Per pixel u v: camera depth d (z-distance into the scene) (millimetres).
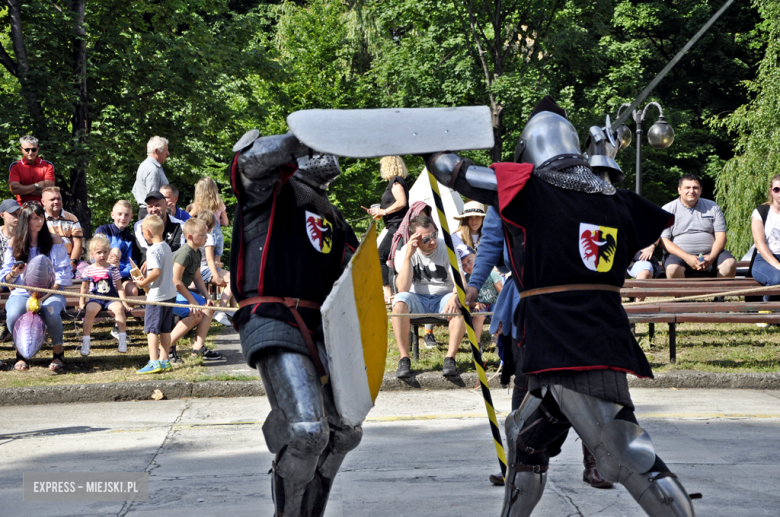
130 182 20172
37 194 10695
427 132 2553
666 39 27969
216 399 6117
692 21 26266
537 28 23094
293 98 22625
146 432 4965
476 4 22812
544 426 2723
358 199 22547
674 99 27672
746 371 6453
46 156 14906
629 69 24281
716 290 7445
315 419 2496
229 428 5062
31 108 15141
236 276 2732
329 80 23078
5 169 15125
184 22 18688
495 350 7457
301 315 2674
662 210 2828
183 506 3475
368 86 24109
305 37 22922
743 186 19219
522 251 2680
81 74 15945
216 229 8969
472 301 3500
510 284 3426
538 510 3387
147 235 6770
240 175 2670
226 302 7656
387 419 5324
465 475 3930
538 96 21328
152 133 17922
